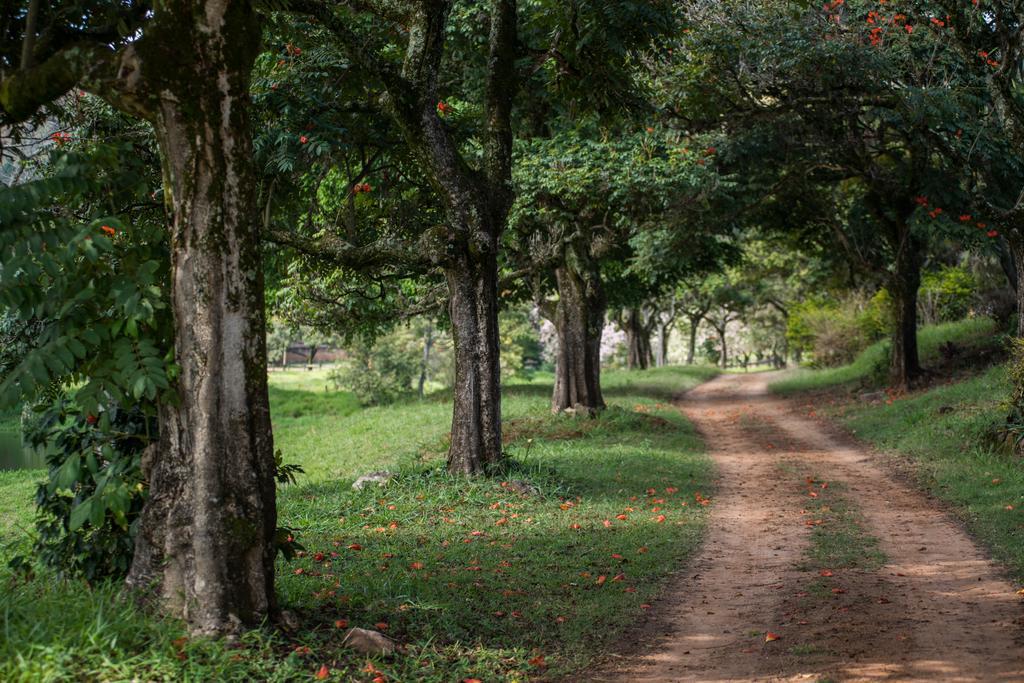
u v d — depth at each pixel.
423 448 20.30
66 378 5.88
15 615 5.12
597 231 22.88
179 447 5.65
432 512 12.10
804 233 28.34
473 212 13.47
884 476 15.49
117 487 5.51
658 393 35.75
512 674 5.97
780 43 19.75
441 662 6.00
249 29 5.70
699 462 17.67
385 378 43.31
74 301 5.43
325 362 85.00
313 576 8.05
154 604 5.56
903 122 20.72
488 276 13.97
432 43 12.94
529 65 15.15
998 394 19.56
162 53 5.44
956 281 31.47
